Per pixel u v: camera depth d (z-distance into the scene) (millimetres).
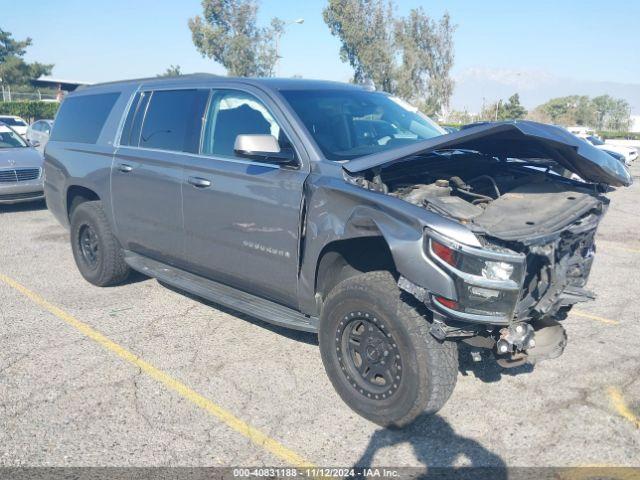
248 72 52906
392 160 3625
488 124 3637
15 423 3729
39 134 17969
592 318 5660
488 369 4496
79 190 6277
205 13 51719
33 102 43281
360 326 3793
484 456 3443
